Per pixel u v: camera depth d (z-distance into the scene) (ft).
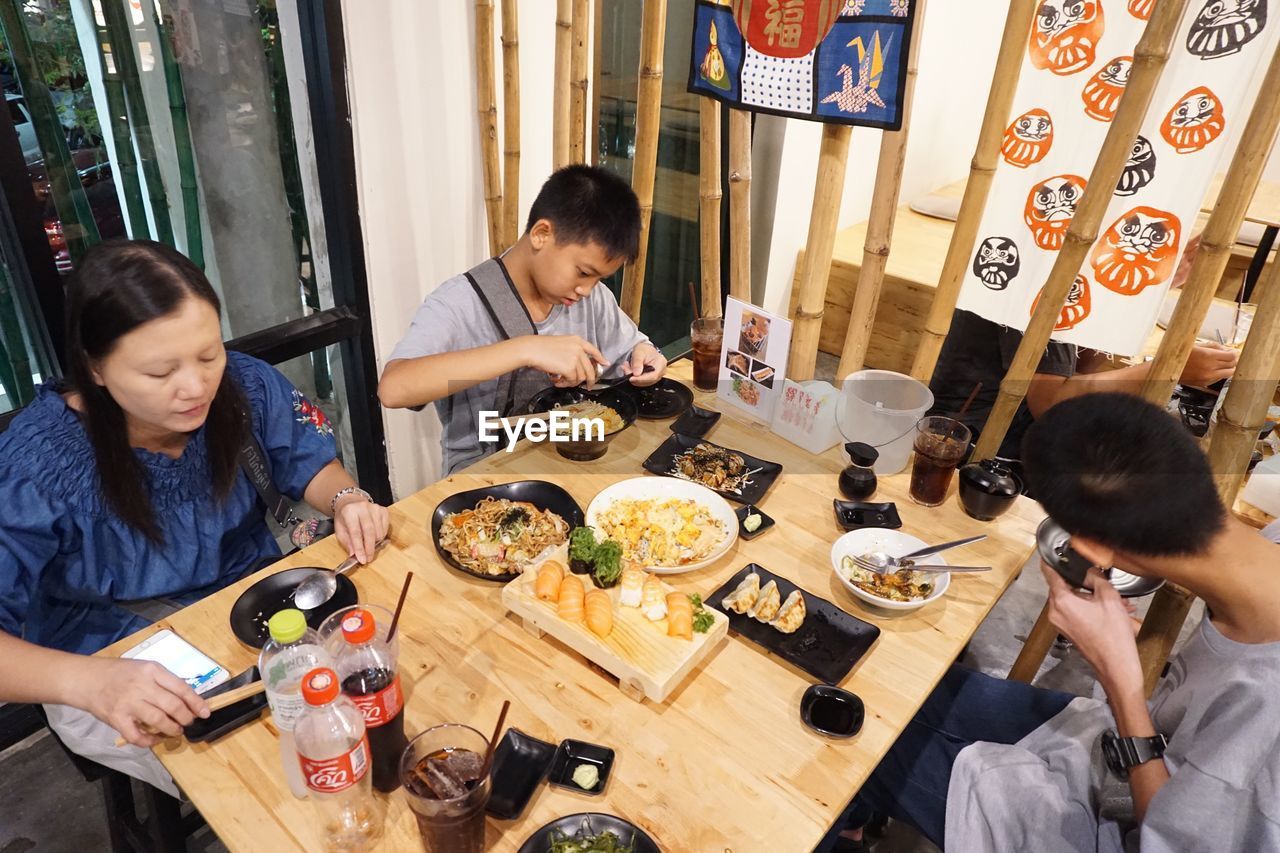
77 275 4.38
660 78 8.12
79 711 5.07
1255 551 3.82
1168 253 6.92
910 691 4.59
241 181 8.20
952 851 4.83
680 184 13.23
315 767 3.34
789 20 6.31
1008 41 6.05
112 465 4.89
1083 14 7.11
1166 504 3.58
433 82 8.59
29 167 6.83
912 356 14.26
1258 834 3.71
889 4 5.76
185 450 5.34
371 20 7.84
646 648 4.46
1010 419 7.00
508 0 8.20
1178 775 3.96
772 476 6.29
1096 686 5.95
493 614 4.96
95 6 6.75
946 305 7.27
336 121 8.05
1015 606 10.04
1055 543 4.77
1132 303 7.25
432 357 6.21
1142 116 5.45
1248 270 12.13
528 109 9.46
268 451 5.98
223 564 5.95
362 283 9.02
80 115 6.97
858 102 6.19
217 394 5.25
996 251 8.20
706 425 6.91
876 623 5.07
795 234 13.98
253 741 4.13
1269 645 3.81
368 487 10.54
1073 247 6.06
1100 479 3.63
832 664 4.65
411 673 4.50
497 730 3.58
